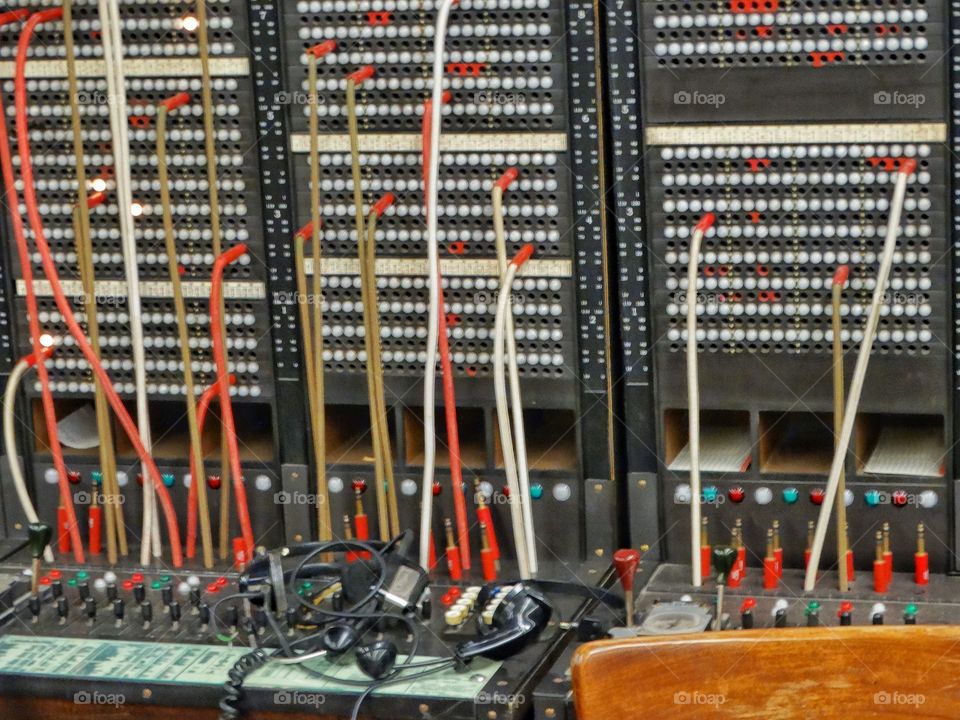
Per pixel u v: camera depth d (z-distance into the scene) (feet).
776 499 7.93
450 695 7.23
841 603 7.73
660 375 7.96
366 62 7.92
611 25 7.75
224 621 7.79
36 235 8.02
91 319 8.21
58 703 7.54
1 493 8.52
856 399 7.65
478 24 7.82
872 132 7.63
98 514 8.38
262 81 7.99
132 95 8.09
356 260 8.07
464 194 7.96
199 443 8.18
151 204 8.16
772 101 7.69
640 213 7.87
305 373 8.20
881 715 6.67
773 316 7.84
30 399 8.41
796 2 7.60
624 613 7.71
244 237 8.13
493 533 8.09
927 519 7.82
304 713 7.32
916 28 7.53
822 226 7.74
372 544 7.89
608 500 8.07
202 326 8.24
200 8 7.94
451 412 7.98
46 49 8.11
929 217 7.65
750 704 6.70
